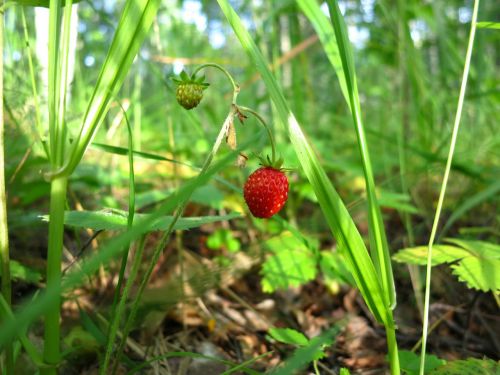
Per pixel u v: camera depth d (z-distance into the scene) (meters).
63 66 0.09
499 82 0.33
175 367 0.15
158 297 0.17
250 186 0.12
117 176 0.26
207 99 0.43
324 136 0.47
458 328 0.19
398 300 0.21
